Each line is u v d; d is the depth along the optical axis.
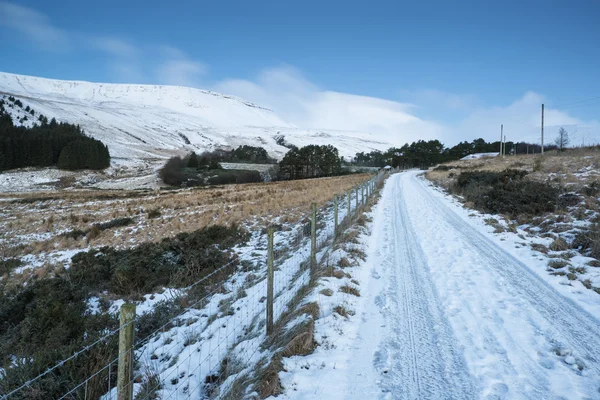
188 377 4.77
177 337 6.23
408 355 4.85
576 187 16.00
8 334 7.37
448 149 123.69
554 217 12.77
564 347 4.95
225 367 4.88
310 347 4.89
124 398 3.17
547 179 19.62
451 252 10.21
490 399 3.94
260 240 14.08
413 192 28.27
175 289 9.19
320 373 4.37
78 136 135.62
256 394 3.86
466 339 5.26
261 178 96.75
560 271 8.00
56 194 51.31
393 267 8.85
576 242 9.98
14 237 22.77
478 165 46.97
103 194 46.28
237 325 6.26
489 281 7.70
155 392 4.50
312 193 28.38
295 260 9.74
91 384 4.57
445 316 6.04
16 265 15.78
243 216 20.42
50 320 6.77
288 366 4.45
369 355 4.84
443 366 4.58
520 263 8.90
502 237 11.68
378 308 6.40
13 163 107.56
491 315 6.04
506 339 5.23
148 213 26.70
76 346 5.39
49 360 4.96
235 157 163.50
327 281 7.16
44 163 113.25
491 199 17.59
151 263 10.61
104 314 7.37
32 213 32.94
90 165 116.31
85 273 10.40
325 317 5.73
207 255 11.11
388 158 127.25
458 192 25.00
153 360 5.57
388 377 4.35
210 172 105.75
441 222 14.92
